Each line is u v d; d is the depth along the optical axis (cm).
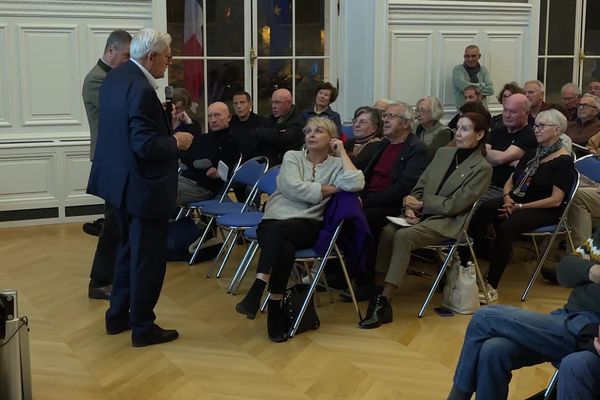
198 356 390
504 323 289
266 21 767
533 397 326
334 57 795
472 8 815
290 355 393
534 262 563
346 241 433
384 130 501
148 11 698
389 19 780
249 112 646
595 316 289
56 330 424
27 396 331
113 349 399
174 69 734
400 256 440
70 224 673
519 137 536
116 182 380
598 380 264
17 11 650
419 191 479
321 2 785
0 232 644
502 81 848
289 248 409
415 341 412
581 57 891
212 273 531
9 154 650
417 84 805
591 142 621
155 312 455
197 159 578
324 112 636
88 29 675
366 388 354
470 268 459
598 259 299
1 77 655
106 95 381
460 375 297
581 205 501
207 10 740
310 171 434
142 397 344
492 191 532
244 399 343
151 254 395
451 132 566
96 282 480
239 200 621
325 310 460
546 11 866
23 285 504
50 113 673
